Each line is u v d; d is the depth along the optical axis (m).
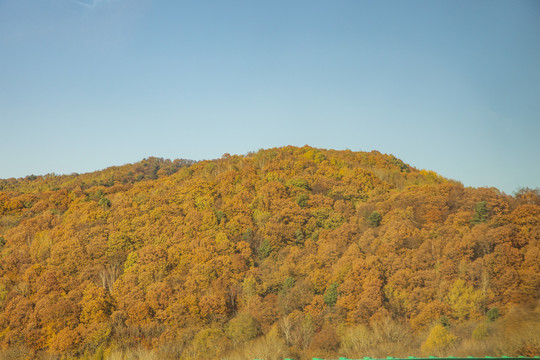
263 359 59.44
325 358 58.84
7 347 66.00
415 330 61.97
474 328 53.62
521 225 78.75
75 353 64.75
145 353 63.66
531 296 62.19
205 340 64.81
